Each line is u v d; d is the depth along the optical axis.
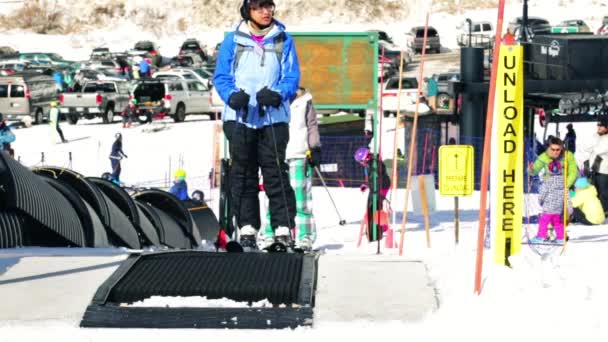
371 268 10.01
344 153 47.69
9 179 15.69
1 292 9.02
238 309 8.41
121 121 80.00
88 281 9.37
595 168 33.72
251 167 12.64
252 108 12.37
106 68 109.12
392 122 71.50
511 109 10.23
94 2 144.88
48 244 16.22
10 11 145.88
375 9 138.62
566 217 22.94
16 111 78.62
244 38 12.39
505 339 7.85
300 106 19.92
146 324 8.23
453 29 132.62
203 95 80.19
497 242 10.37
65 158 62.34
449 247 21.38
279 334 8.05
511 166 10.30
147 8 144.62
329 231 29.75
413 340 7.86
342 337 7.94
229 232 19.95
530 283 9.16
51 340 7.88
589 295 8.89
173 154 61.41
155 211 21.77
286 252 11.75
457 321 8.23
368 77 29.38
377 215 24.47
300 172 20.05
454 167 21.69
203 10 144.38
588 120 48.75
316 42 29.53
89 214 17.67
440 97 50.44
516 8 135.50
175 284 9.22
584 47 50.22
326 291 9.06
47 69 105.00
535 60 52.16
